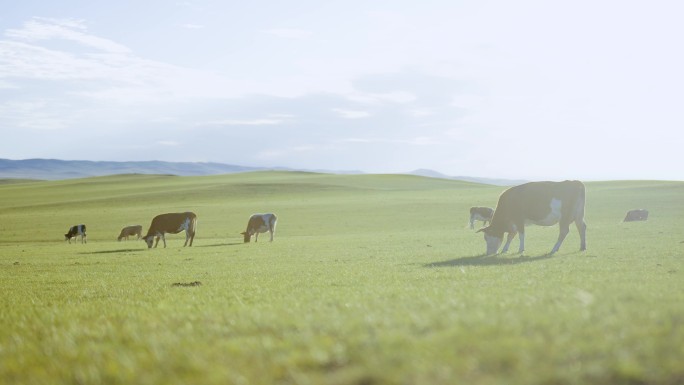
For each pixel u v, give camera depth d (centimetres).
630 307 787
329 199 10181
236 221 7312
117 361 630
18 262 3478
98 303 1373
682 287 1127
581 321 684
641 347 566
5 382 596
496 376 508
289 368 561
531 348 572
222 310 998
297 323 770
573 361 538
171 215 4647
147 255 3700
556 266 1811
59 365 641
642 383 495
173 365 602
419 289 1252
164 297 1441
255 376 548
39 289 1989
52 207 10594
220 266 2697
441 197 9925
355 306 929
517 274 1592
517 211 2562
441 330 676
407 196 10438
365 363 555
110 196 12525
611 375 505
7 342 804
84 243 5856
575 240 3247
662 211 6569
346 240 4356
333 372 548
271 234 4900
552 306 816
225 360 608
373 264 2320
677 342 582
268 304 1087
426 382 500
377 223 6775
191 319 890
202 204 9981
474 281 1435
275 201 10088
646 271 1588
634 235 3359
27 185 17450
